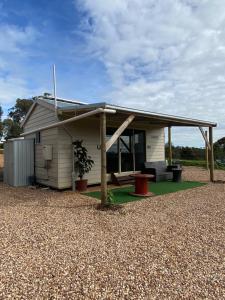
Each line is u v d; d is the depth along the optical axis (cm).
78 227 402
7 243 332
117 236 361
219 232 376
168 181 949
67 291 222
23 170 893
